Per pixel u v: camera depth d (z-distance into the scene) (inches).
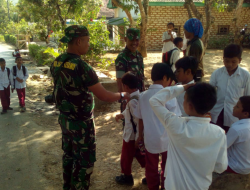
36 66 521.3
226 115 128.7
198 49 149.9
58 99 104.0
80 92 100.7
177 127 76.0
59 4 438.3
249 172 107.0
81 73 98.0
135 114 112.1
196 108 74.8
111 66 441.7
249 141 104.8
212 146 76.0
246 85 124.8
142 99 110.0
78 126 103.6
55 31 394.9
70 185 117.3
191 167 77.0
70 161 114.3
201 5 708.7
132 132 121.4
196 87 75.3
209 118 76.6
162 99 80.9
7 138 190.9
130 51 140.3
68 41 100.8
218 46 746.2
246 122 106.4
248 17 770.8
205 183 77.7
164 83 109.0
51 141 185.2
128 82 116.0
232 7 699.4
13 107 266.5
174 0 701.9
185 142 75.1
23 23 1139.3
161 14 714.8
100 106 247.8
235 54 119.1
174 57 172.4
